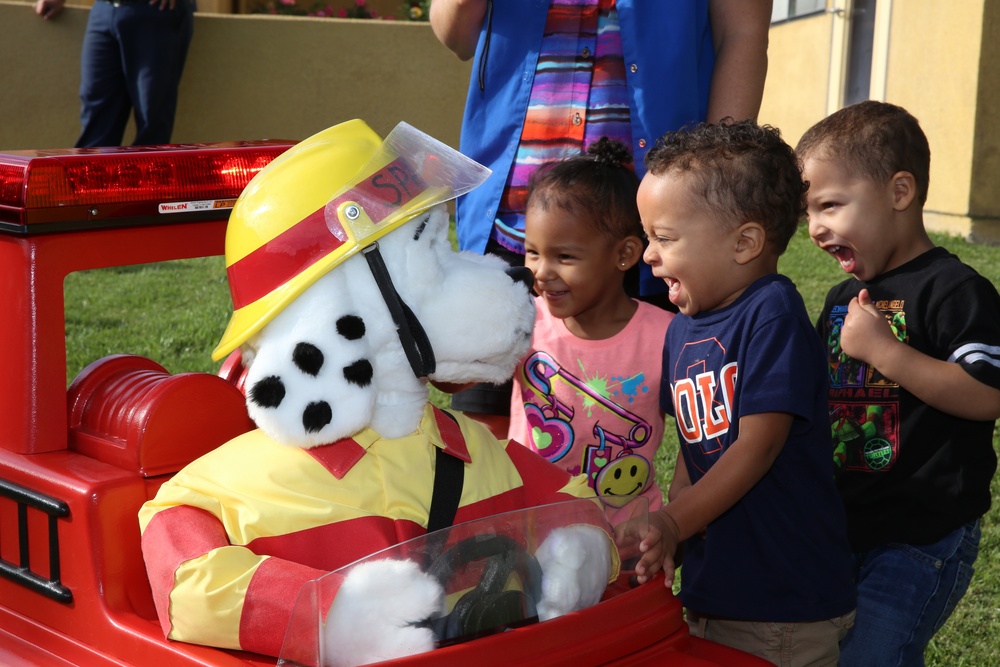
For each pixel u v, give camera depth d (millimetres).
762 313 1930
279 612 1544
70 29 8328
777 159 1967
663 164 1983
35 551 1874
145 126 7715
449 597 1541
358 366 1659
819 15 10430
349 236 1678
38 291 1905
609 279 2338
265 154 2176
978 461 2303
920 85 9000
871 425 2350
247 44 8852
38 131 8406
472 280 1782
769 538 2035
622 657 1607
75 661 1797
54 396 1930
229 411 1936
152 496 1833
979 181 8484
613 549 1744
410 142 1778
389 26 8992
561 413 2396
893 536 2320
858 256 2371
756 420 1882
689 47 2492
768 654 2068
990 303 2244
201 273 7055
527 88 2570
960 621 3066
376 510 1731
